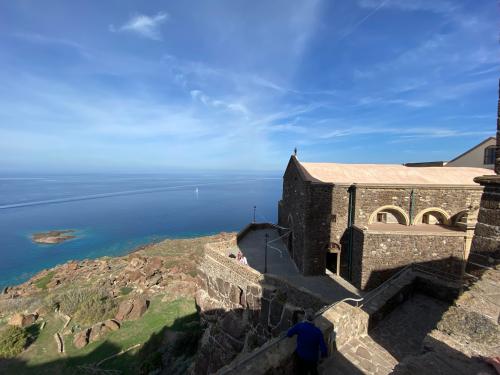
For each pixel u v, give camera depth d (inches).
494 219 267.6
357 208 855.7
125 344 1081.4
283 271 909.2
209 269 994.7
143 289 1524.4
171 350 1000.9
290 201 1105.4
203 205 5531.5
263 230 1450.5
